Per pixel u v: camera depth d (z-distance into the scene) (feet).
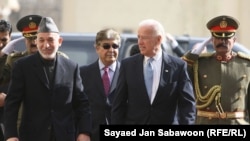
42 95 31.65
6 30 36.40
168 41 41.68
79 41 42.83
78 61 42.16
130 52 39.93
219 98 33.40
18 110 31.78
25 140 31.68
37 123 31.60
